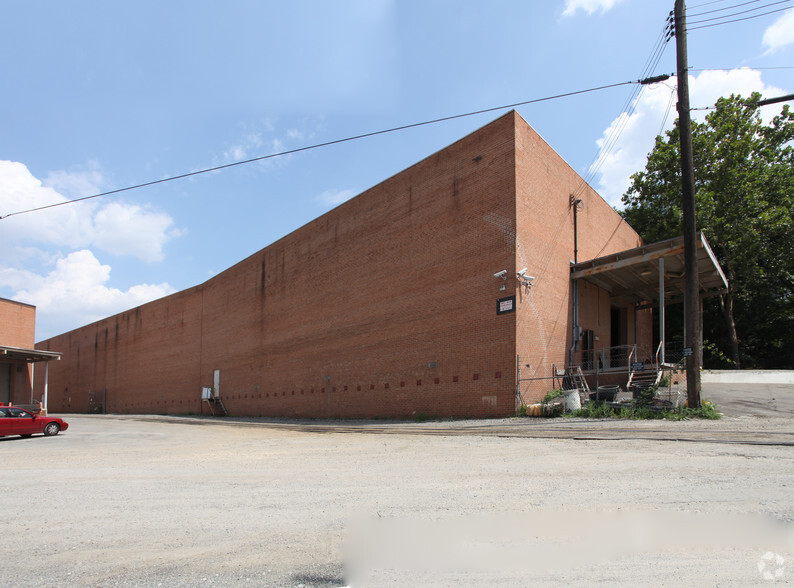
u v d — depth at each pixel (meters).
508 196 17.42
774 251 30.80
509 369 16.58
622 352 25.55
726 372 26.73
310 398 26.81
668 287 22.58
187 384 40.62
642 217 34.50
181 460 10.68
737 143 28.70
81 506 6.54
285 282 30.47
